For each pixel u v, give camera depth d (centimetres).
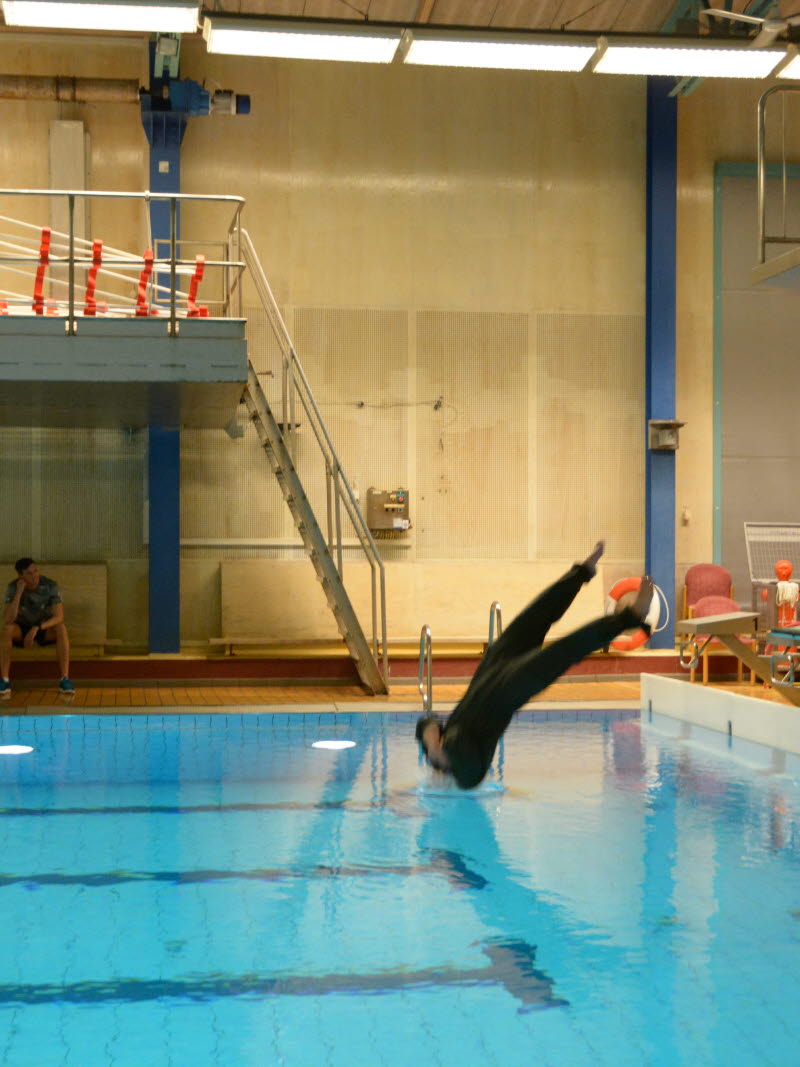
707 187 1209
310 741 830
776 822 598
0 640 964
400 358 1171
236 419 1081
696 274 1207
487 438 1184
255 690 1062
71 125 1099
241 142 1148
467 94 1178
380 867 520
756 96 1216
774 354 1217
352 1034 343
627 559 1201
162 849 548
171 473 1107
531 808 627
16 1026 349
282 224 1154
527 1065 323
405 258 1172
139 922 445
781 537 1158
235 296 1134
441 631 1148
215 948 417
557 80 1190
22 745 812
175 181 1094
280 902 470
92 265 822
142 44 1127
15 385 819
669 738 844
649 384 1180
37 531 1121
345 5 1109
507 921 446
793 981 386
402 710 909
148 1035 343
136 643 1134
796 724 742
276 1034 344
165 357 804
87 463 1129
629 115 1199
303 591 1132
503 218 1184
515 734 861
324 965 400
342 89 1162
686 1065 323
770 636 863
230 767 735
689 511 1205
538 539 1190
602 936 430
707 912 457
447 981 386
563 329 1193
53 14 808
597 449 1198
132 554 1134
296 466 1152
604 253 1198
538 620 367
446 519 1177
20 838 565
